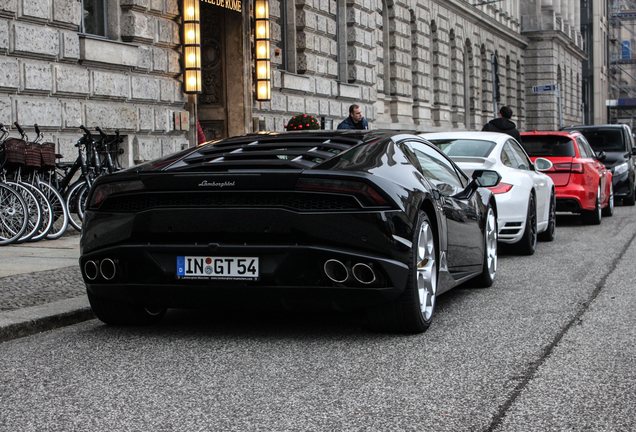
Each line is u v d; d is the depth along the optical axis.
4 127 10.47
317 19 20.41
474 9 39.06
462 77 37.94
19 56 10.86
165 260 4.90
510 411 3.60
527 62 54.66
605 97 82.19
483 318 5.79
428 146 6.39
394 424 3.43
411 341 5.03
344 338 5.13
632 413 3.56
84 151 11.20
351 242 4.64
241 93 17.05
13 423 3.49
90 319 5.91
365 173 4.77
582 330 5.33
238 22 16.97
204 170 4.92
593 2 77.06
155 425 3.45
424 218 5.19
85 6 12.59
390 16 28.52
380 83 27.33
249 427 3.40
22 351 4.88
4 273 7.54
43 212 10.21
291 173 4.67
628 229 13.31
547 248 10.62
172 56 14.21
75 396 3.90
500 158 9.59
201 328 5.51
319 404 3.72
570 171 13.62
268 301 4.82
